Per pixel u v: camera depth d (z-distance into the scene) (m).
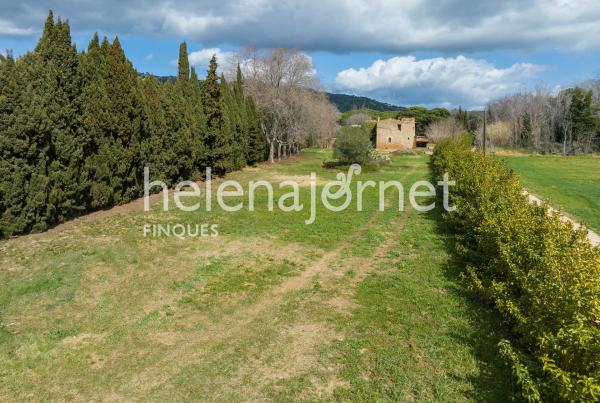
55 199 12.00
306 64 43.66
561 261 5.05
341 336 6.29
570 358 3.85
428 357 5.57
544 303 4.70
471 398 4.68
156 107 18.86
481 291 7.18
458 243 10.36
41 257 9.41
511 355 4.48
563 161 44.53
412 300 7.57
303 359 5.65
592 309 3.92
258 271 9.30
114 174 15.41
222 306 7.42
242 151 32.50
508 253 6.38
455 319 6.73
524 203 8.98
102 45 14.91
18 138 10.67
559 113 65.56
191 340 6.20
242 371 5.38
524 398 4.22
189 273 9.00
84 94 13.22
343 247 11.37
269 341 6.15
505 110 77.56
